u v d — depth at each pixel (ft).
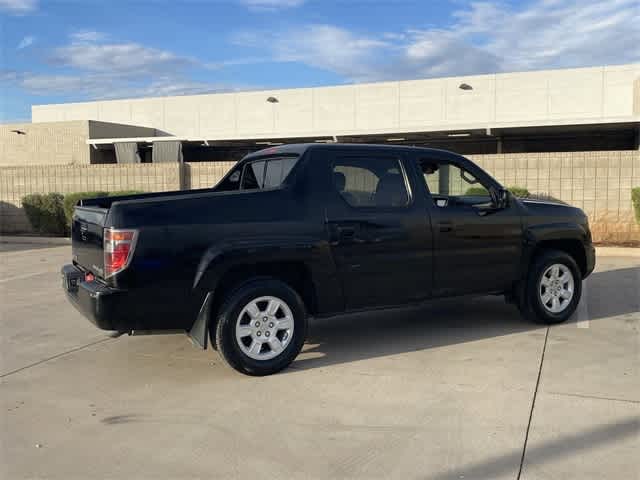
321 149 18.84
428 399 15.39
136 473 11.96
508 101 95.76
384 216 19.22
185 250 16.46
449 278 20.57
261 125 111.34
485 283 21.40
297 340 17.84
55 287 32.45
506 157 47.96
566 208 23.49
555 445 12.71
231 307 16.96
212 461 12.39
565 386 16.11
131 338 21.95
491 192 21.57
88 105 123.13
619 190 45.62
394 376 17.21
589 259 23.93
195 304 16.69
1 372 18.28
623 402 14.96
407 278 19.74
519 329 22.16
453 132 81.00
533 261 22.59
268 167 20.90
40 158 103.40
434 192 20.67
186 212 16.65
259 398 15.76
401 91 101.76
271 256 17.33
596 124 71.15
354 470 11.88
